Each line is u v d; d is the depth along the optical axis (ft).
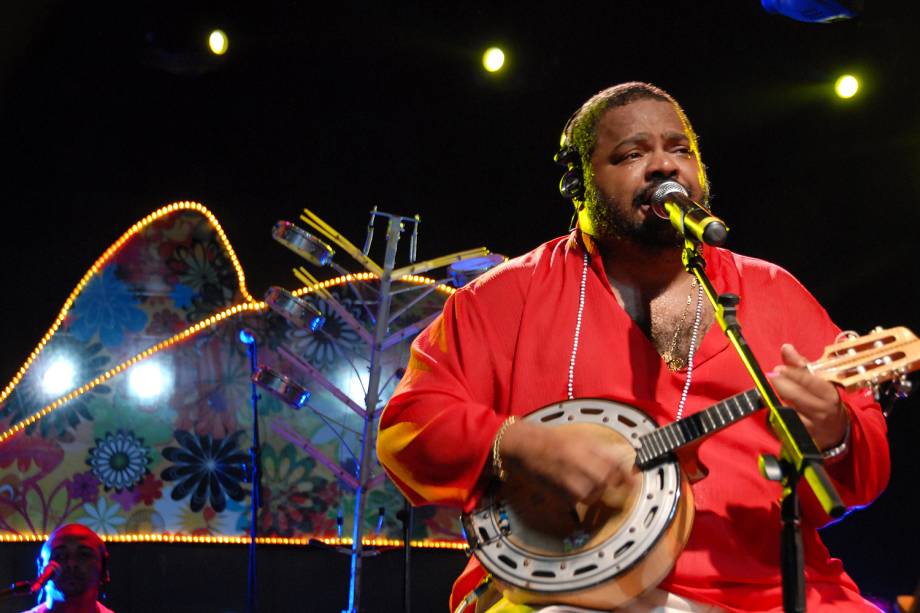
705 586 12.87
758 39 38.58
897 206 37.78
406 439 14.05
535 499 13.30
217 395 37.09
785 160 38.55
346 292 38.19
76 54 38.86
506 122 39.73
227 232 38.45
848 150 38.17
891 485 36.24
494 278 15.35
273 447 36.94
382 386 37.50
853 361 12.74
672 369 14.39
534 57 39.45
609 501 12.91
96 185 38.29
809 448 10.30
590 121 15.21
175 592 35.91
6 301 37.04
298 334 37.73
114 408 36.73
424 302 38.58
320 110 39.63
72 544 29.22
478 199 39.52
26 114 38.42
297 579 36.37
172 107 39.06
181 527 36.19
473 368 14.74
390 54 39.81
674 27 39.01
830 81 38.09
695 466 13.07
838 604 12.84
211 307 37.76
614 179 14.65
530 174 39.55
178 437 36.70
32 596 34.68
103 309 37.35
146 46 38.86
